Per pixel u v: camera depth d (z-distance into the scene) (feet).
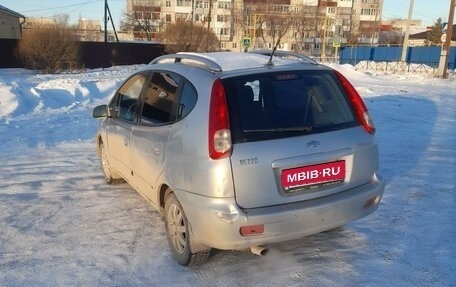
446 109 42.34
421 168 21.20
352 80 80.74
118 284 11.37
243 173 10.40
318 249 13.04
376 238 13.69
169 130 12.03
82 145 26.73
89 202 17.15
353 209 11.51
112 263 12.43
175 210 12.09
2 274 11.85
